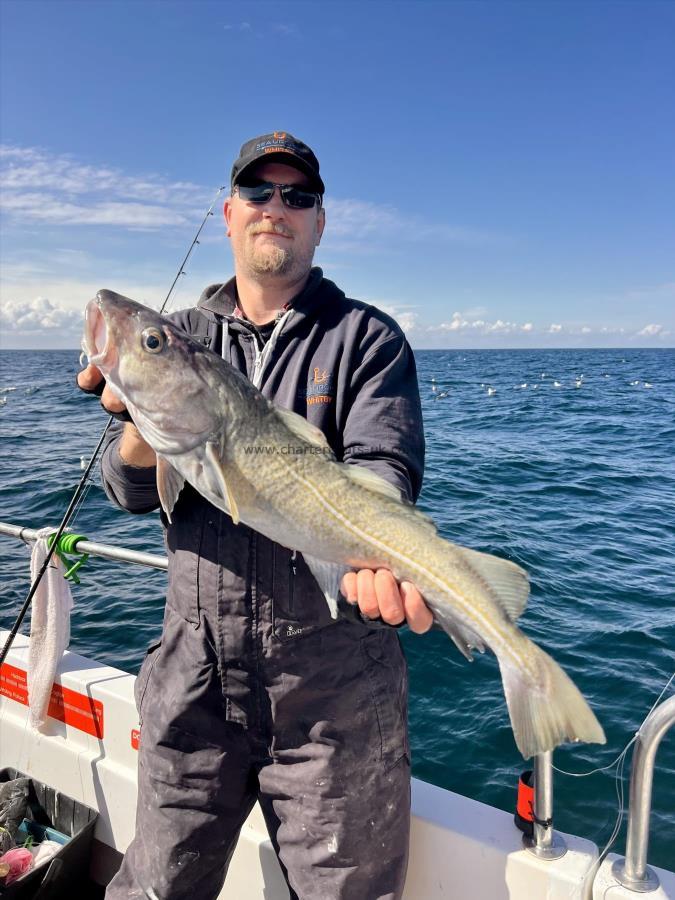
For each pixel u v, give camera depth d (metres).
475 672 5.21
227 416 1.90
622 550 8.25
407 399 2.10
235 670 1.95
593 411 27.48
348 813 1.93
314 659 1.92
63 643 3.10
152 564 2.73
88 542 2.96
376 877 1.94
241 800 2.13
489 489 12.02
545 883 2.05
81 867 2.77
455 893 2.18
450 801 2.35
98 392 2.08
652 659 5.32
